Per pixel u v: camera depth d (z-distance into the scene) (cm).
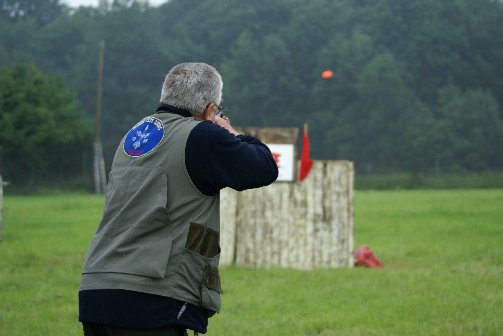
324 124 12438
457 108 12144
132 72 13238
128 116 12888
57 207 4269
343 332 1125
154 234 580
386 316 1227
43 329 1142
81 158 8125
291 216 1748
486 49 13425
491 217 3253
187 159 586
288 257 1748
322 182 1747
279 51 12938
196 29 14862
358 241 2392
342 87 12569
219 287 598
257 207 1755
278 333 1120
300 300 1364
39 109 8131
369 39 12850
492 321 1175
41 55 14712
